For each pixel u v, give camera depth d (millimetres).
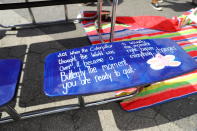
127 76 1283
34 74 2107
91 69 1326
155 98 1820
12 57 2350
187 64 1399
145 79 1266
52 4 2459
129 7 3664
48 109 1599
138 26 2994
